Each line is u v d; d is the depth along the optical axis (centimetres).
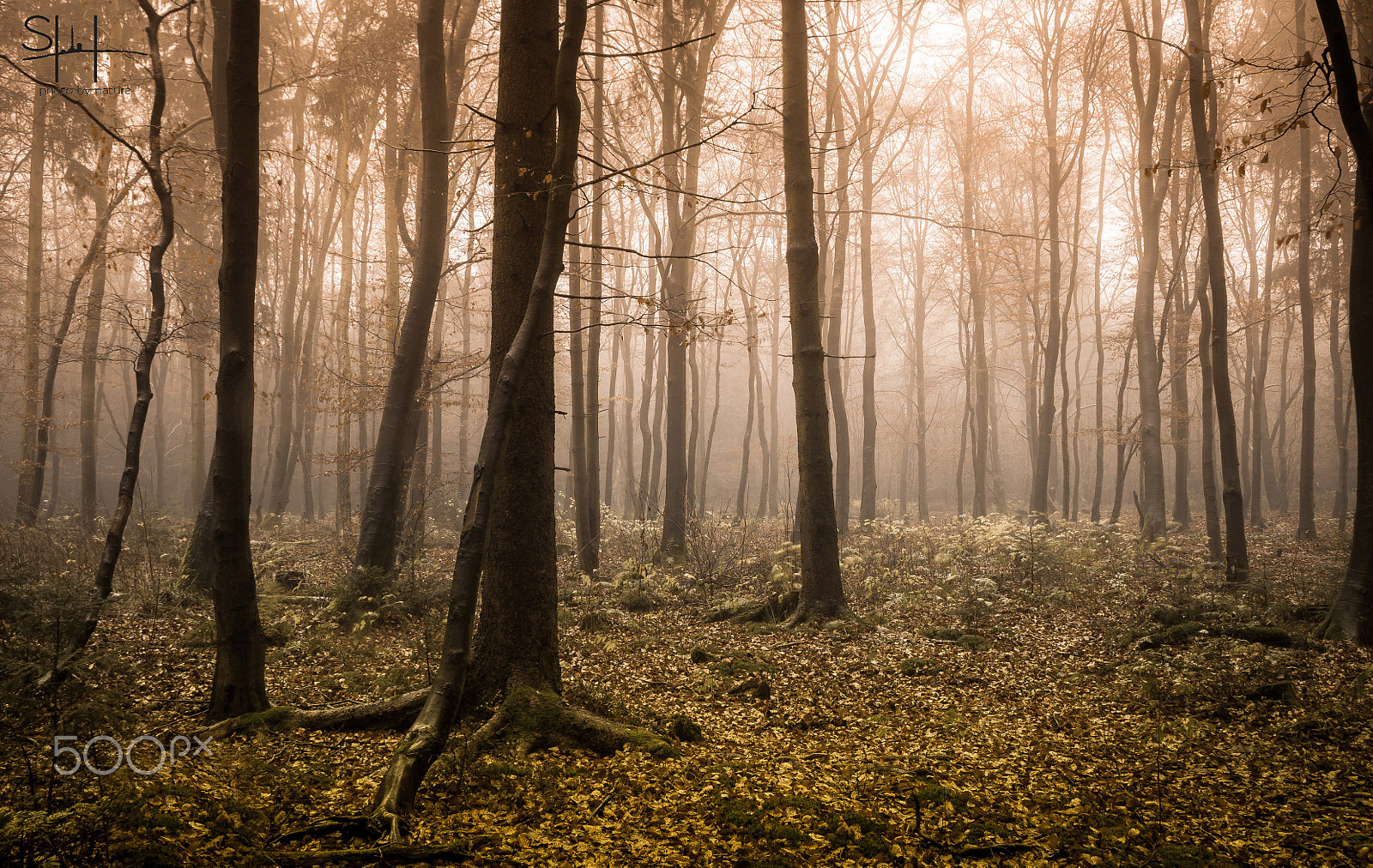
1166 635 970
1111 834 445
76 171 2033
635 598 1261
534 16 712
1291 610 1069
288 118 2680
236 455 614
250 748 536
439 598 1089
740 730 682
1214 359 1359
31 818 359
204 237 2284
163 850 358
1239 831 457
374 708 624
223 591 609
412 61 1847
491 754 561
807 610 1129
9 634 664
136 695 686
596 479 1767
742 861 396
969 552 1783
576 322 1622
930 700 786
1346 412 2562
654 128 2244
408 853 384
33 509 1978
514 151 701
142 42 2173
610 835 427
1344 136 2330
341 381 1688
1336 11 547
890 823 456
